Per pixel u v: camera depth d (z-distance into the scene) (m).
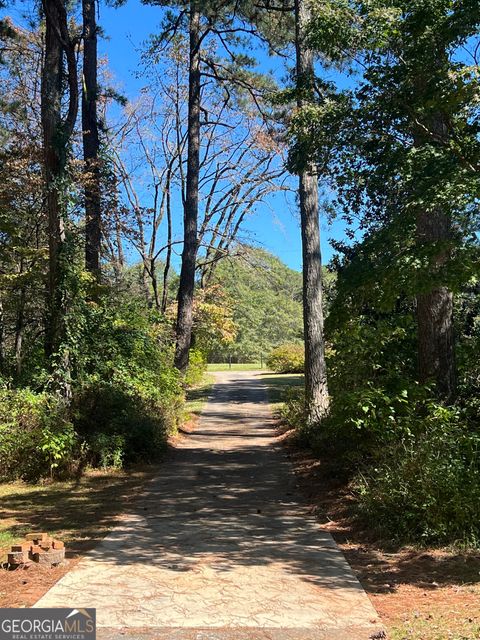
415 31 6.79
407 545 5.70
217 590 4.60
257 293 67.88
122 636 3.75
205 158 28.14
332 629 3.85
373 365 8.45
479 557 5.21
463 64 6.73
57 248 11.44
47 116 11.45
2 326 18.66
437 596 4.39
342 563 5.30
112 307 13.12
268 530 6.48
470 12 6.28
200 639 3.71
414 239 6.66
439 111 7.09
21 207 17.12
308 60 12.98
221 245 27.75
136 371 12.36
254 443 13.48
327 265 14.08
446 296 8.13
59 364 10.85
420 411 7.52
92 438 10.28
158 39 21.09
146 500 8.07
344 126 7.71
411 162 6.77
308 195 13.59
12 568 5.11
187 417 17.14
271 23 18.39
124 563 5.28
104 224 16.12
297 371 40.84
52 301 11.30
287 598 4.42
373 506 6.34
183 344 18.58
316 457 10.77
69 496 8.39
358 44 7.34
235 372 47.25
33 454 9.65
